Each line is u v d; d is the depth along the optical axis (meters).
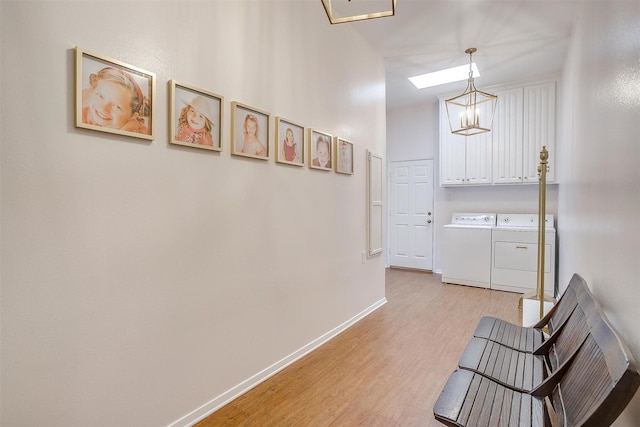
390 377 2.29
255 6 2.18
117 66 1.45
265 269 2.26
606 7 1.65
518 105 4.66
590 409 1.00
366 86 3.56
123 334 1.49
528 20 3.10
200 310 1.83
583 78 2.42
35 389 1.24
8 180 1.16
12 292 1.18
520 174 4.67
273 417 1.87
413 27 3.26
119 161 1.47
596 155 1.87
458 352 2.66
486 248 4.67
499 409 1.30
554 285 4.35
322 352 2.68
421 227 5.85
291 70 2.49
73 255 1.33
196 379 1.81
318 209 2.80
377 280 3.82
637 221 1.11
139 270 1.55
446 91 5.08
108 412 1.44
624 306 1.27
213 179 1.90
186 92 1.74
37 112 1.23
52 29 1.26
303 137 2.61
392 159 6.10
